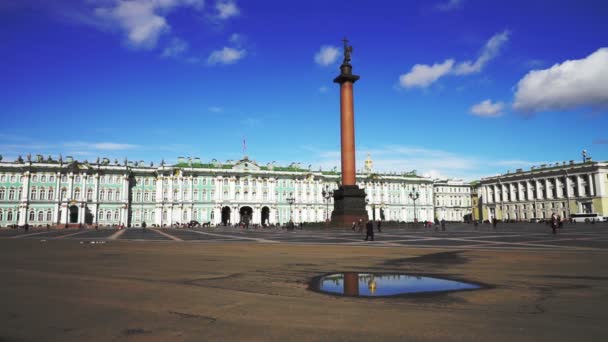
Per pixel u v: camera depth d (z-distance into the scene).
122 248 25.72
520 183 132.88
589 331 6.98
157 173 108.19
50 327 7.39
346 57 56.88
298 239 34.94
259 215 113.81
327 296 9.97
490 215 143.62
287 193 117.81
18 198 98.00
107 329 7.27
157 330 7.19
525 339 6.60
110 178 104.94
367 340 6.60
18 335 6.97
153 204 109.06
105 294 10.26
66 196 100.50
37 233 56.03
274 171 117.06
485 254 19.27
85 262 17.42
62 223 98.69
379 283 11.76
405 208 130.25
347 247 24.89
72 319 7.91
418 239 32.31
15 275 13.50
